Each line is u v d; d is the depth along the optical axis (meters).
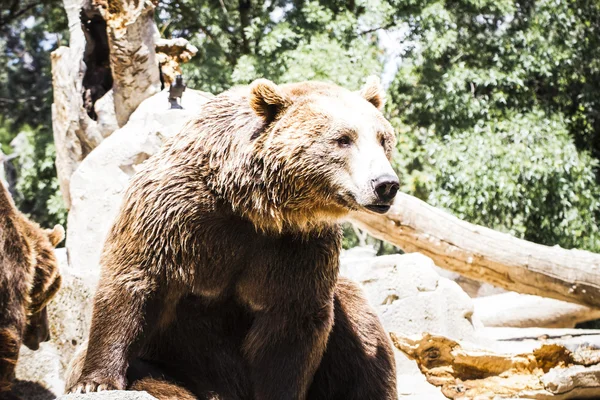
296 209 7.13
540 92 30.09
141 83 15.89
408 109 30.12
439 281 13.09
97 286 7.27
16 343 8.87
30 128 35.88
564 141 26.06
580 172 26.30
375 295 12.90
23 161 31.05
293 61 26.16
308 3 27.58
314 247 7.35
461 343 10.55
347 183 6.99
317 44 26.25
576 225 25.92
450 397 10.39
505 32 28.39
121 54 15.55
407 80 28.03
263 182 7.05
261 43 27.03
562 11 27.28
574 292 14.03
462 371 10.47
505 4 27.67
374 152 6.97
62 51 17.48
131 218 7.20
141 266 7.10
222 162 7.10
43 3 35.81
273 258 7.29
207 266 7.21
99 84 16.98
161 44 16.59
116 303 7.07
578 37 28.08
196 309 7.58
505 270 14.06
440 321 12.71
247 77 26.69
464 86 27.38
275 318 7.45
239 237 7.20
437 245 13.98
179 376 7.66
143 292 7.10
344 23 27.16
